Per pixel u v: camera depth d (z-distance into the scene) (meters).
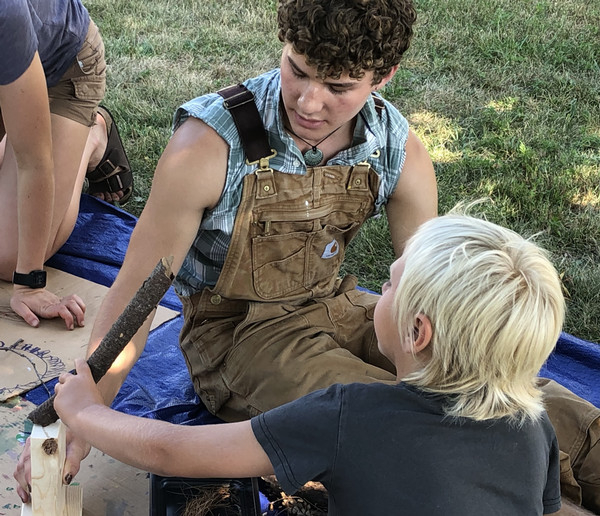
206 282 2.05
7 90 2.11
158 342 2.51
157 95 4.23
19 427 2.09
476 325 1.29
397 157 2.00
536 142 4.07
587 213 3.52
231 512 1.80
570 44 5.29
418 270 1.36
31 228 2.42
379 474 1.32
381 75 1.71
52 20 2.38
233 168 1.82
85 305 2.61
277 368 1.94
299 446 1.36
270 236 1.92
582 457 1.84
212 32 5.09
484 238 1.37
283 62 1.72
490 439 1.34
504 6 5.79
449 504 1.29
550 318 1.32
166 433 1.43
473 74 4.84
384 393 1.37
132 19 5.13
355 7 1.58
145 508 1.90
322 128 1.79
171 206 1.83
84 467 1.99
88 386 1.55
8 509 1.84
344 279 2.23
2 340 2.40
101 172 3.15
